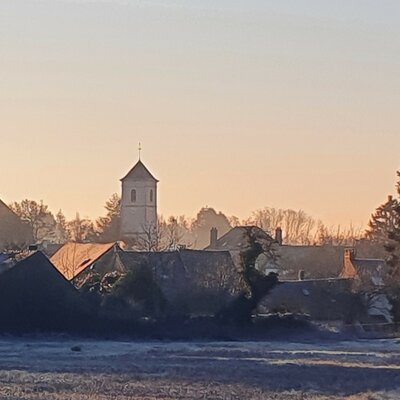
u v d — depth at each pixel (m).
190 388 45.44
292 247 159.25
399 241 103.44
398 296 99.19
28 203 182.75
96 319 83.44
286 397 42.59
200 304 88.31
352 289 104.12
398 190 108.44
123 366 56.62
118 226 176.50
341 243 192.25
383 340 89.44
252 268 90.94
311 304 99.88
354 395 44.53
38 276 82.50
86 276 102.38
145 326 84.38
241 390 45.12
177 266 99.44
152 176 178.12
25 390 42.66
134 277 86.00
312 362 62.97
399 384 50.00
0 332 80.81
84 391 42.97
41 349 70.25
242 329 88.12
